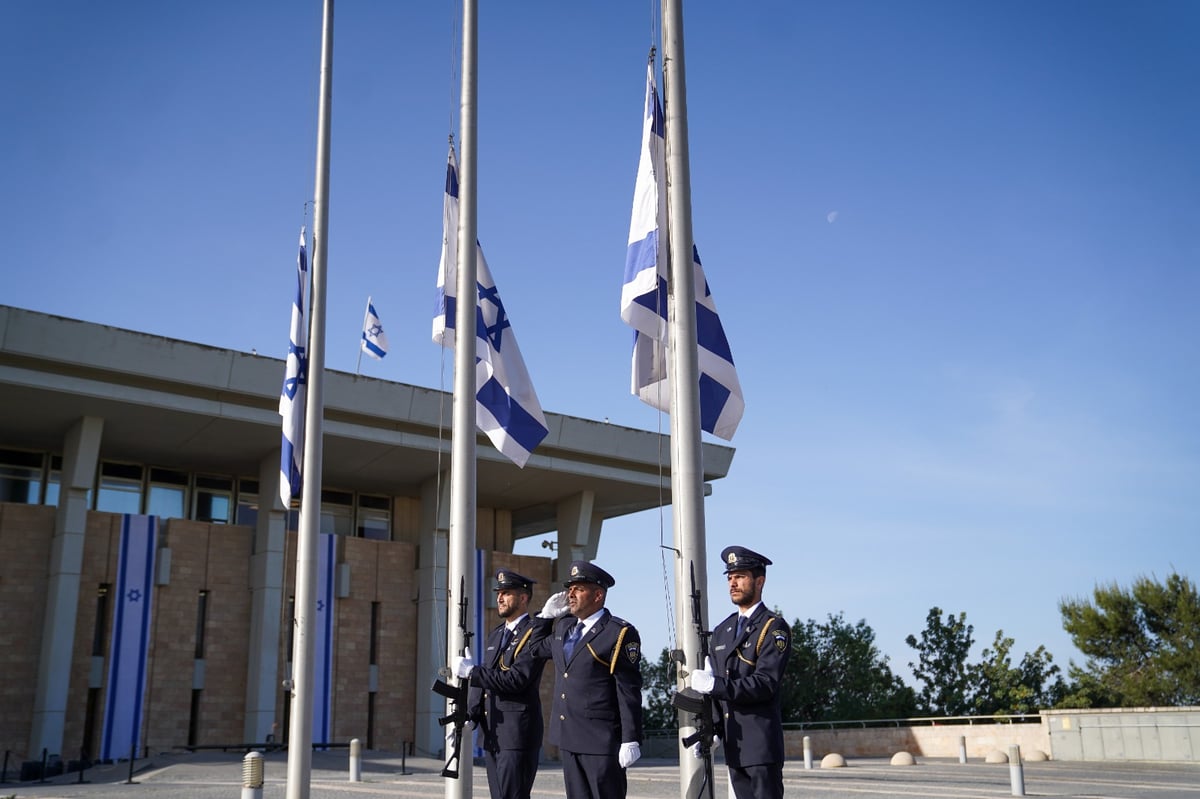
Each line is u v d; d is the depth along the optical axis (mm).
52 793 22812
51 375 34000
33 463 40406
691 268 10703
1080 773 28438
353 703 42625
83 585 37906
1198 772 29094
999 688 54625
